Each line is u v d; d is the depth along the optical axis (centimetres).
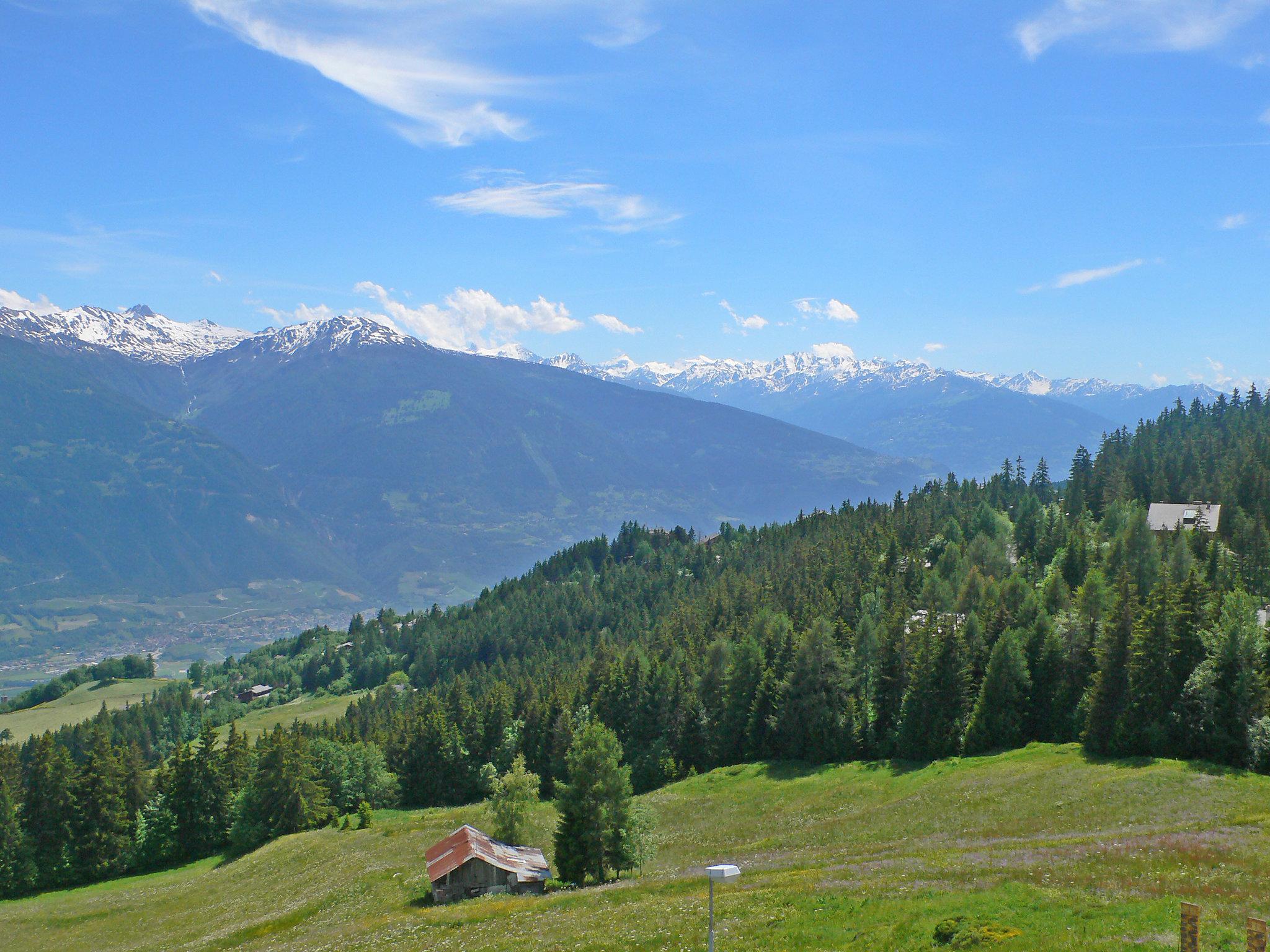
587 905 5797
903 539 19862
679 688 13488
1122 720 8412
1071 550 14362
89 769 12056
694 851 7931
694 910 4978
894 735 10538
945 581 14700
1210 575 12938
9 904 10500
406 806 14388
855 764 10381
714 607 19438
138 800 13100
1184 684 8125
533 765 13975
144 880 11394
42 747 11812
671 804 10100
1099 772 7588
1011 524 19788
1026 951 3375
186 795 12775
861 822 7688
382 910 7125
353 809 13625
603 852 6950
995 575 15650
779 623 14975
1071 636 10156
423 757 14612
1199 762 7462
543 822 9969
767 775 10706
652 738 13275
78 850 11669
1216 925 3391
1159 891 4003
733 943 4162
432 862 7750
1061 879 4431
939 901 4247
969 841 6362
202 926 8125
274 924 7444
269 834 12250
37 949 8188
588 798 6981
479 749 14825
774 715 11969
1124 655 8719
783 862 6512
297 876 9250
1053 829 6372
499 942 5053
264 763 12531
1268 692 7656
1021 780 7800
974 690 10619
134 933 8350
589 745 7031
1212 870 4375
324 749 14062
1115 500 17888
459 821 10619
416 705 18762
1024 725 10044
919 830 7112
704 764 12675
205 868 11575
